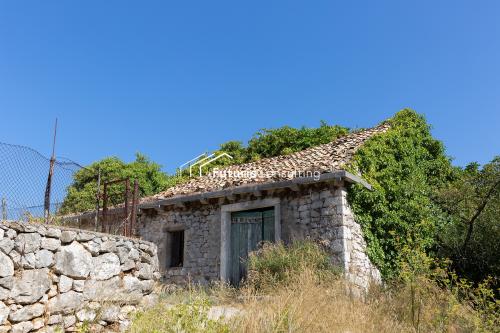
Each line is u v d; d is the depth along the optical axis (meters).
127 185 8.30
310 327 5.07
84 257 6.23
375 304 6.91
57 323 5.69
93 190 12.64
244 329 4.64
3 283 5.23
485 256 11.48
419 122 14.62
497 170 12.59
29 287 5.47
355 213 10.21
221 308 6.42
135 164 23.52
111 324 6.34
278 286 7.68
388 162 11.70
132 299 6.76
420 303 6.66
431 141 14.63
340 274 8.27
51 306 5.68
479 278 11.38
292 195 10.59
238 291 9.09
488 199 12.03
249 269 9.85
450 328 6.46
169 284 11.26
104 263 6.51
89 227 11.70
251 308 5.23
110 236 6.75
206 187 12.13
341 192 9.90
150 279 7.26
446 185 14.33
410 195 11.70
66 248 6.03
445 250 11.91
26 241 5.56
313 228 10.09
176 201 12.03
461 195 12.61
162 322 4.25
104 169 22.44
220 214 11.62
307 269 7.55
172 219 12.45
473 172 15.48
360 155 10.89
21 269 5.45
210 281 11.27
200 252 11.69
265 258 9.52
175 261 12.44
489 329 6.61
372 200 10.47
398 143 12.61
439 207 12.92
